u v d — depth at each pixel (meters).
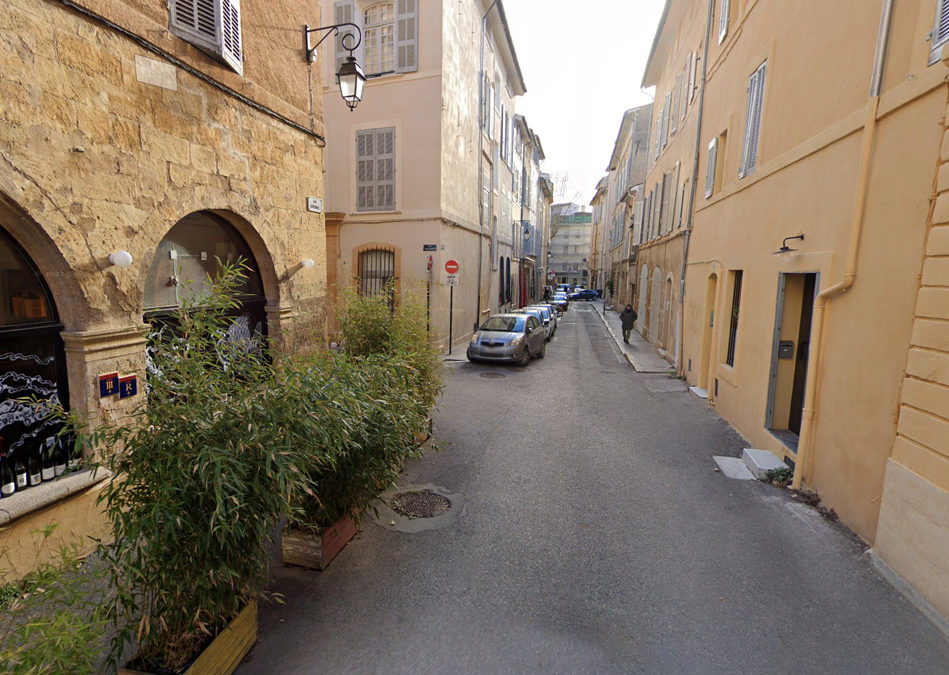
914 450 3.48
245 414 2.57
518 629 3.18
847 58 4.69
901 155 3.81
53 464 3.60
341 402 3.01
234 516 2.37
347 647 3.01
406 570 3.81
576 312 37.38
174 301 4.86
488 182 19.55
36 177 3.20
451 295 14.27
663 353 14.26
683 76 13.04
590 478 5.62
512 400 9.27
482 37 16.72
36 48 3.16
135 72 3.90
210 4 4.56
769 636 3.12
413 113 13.14
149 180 4.08
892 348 3.84
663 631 3.17
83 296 3.56
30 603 2.04
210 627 2.71
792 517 4.66
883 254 4.00
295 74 6.11
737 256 7.71
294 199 6.15
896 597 3.49
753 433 6.68
